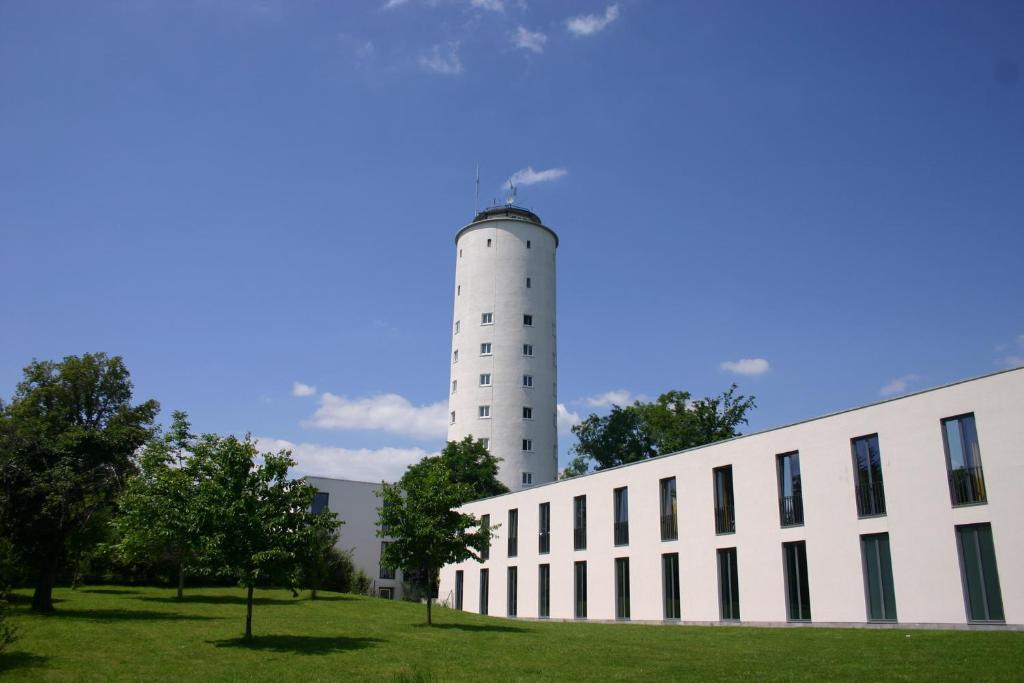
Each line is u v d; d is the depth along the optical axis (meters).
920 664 17.89
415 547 30.09
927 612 26.50
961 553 26.02
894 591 27.66
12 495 29.66
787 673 17.59
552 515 46.19
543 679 17.61
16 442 30.59
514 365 68.69
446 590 56.00
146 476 28.14
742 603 33.34
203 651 21.75
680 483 37.66
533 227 73.06
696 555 35.97
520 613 47.44
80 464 31.20
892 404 28.84
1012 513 24.72
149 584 53.41
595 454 74.12
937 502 26.84
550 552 45.78
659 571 37.84
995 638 21.77
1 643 19.28
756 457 33.91
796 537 31.48
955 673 16.50
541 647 23.30
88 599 38.75
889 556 28.12
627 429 73.62
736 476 34.69
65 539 31.33
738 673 17.88
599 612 41.19
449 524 30.73
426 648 22.88
